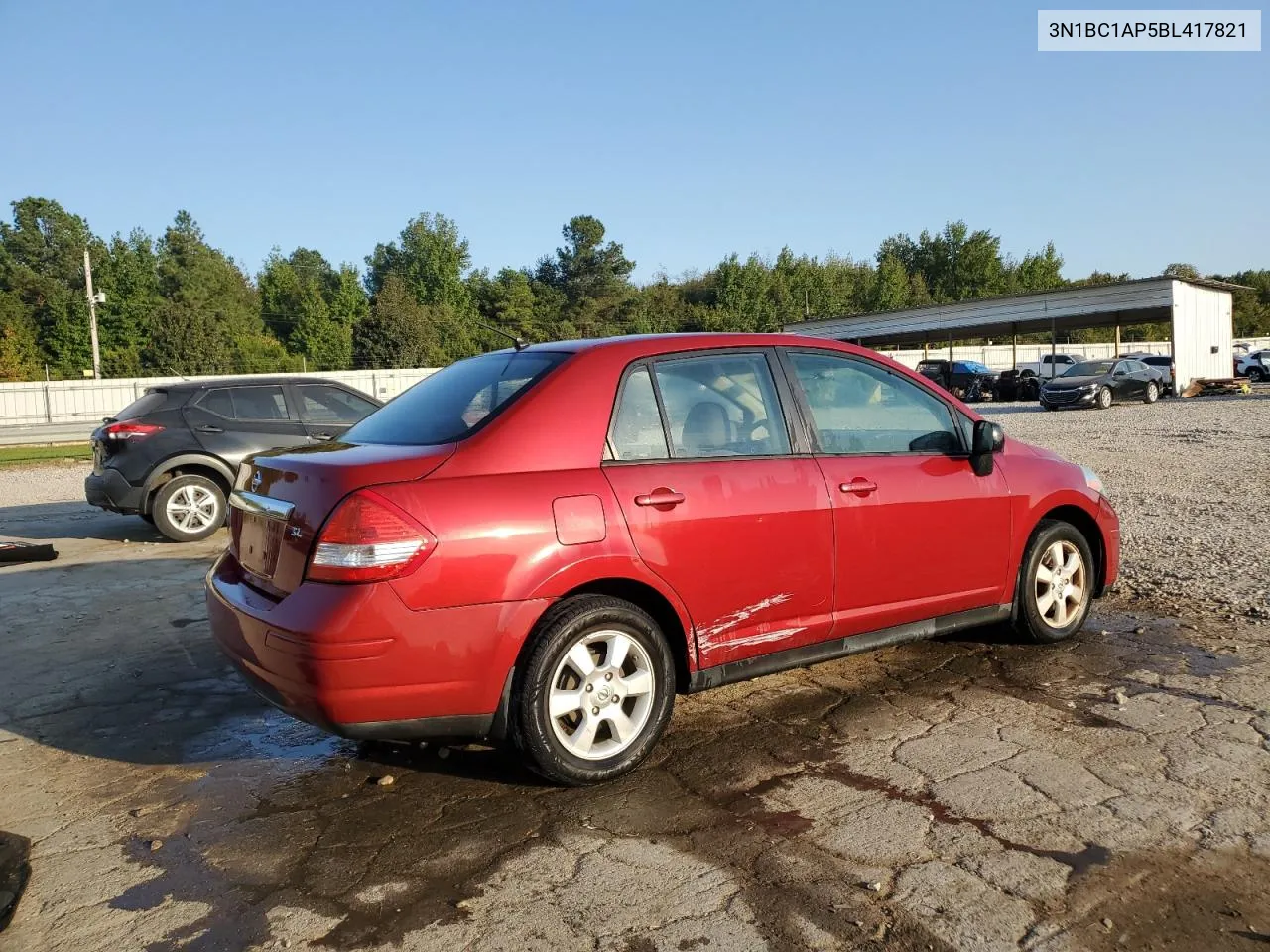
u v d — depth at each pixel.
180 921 2.72
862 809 3.29
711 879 2.87
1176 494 10.15
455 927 2.65
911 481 4.32
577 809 3.36
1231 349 34.91
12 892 2.89
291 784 3.66
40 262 79.81
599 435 3.59
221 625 3.56
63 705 4.59
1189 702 4.21
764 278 72.69
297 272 98.19
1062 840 3.04
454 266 80.44
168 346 58.31
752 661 3.91
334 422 9.88
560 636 3.35
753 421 4.00
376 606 3.08
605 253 71.06
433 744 4.03
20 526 10.53
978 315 37.91
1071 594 5.11
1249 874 2.83
